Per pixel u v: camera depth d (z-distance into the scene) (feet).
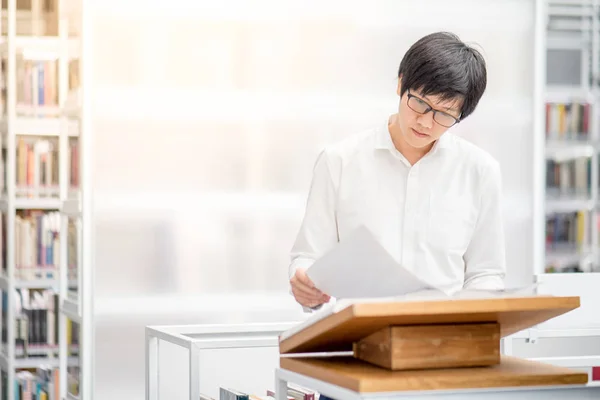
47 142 14.38
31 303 14.28
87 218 10.27
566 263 18.28
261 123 10.91
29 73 14.05
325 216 6.18
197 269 10.62
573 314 7.48
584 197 18.42
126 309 10.35
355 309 3.76
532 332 7.25
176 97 10.61
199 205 10.66
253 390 9.58
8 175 13.89
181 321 10.54
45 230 14.34
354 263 4.23
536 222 11.68
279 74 11.00
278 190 10.94
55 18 14.10
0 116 14.40
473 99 5.36
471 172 6.11
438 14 11.48
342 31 11.19
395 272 4.19
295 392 6.70
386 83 11.32
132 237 10.41
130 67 10.45
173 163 10.59
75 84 10.83
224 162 10.77
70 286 11.00
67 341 11.15
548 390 4.05
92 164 10.29
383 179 6.08
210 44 10.75
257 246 10.84
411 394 3.81
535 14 11.73
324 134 11.12
